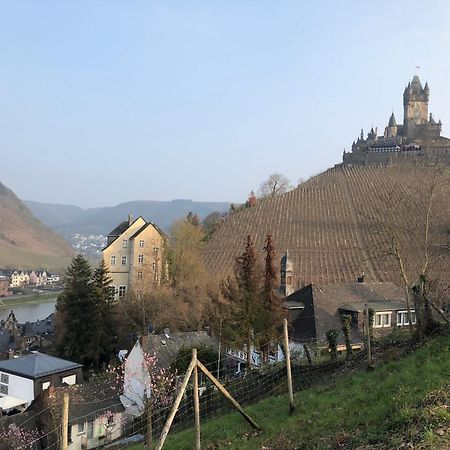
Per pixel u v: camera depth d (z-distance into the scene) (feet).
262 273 133.49
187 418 80.38
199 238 288.51
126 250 257.55
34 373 150.71
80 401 122.62
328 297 152.76
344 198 397.39
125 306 212.43
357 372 64.23
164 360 136.05
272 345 122.42
